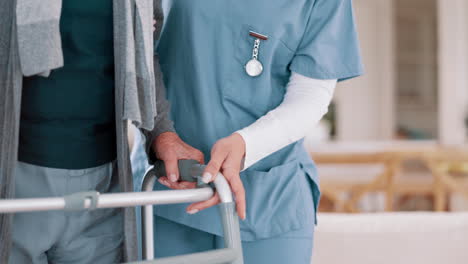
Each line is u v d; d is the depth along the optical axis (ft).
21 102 3.44
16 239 3.63
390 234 6.25
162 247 4.39
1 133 3.28
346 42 4.41
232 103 4.31
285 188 4.32
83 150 3.61
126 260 3.64
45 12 3.02
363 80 20.34
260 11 4.23
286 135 4.06
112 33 3.54
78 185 3.64
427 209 14.92
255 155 3.92
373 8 20.12
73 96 3.51
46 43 3.02
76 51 3.45
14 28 3.14
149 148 4.00
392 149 11.98
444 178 11.97
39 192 3.57
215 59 4.27
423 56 20.18
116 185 3.93
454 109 17.25
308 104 4.21
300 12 4.29
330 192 12.14
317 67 4.28
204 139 4.29
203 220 4.21
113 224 3.94
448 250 6.24
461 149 12.12
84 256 3.85
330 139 20.25
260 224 4.20
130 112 3.36
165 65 4.49
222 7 4.23
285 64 4.41
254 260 4.26
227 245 3.22
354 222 6.42
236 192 3.52
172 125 4.03
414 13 20.06
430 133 20.18
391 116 20.15
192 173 3.58
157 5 4.17
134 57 3.41
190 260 2.92
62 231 3.69
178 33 4.36
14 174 3.21
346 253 6.21
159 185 4.36
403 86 20.39
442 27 17.38
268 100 4.37
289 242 4.28
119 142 3.48
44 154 3.52
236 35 4.25
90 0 3.42
